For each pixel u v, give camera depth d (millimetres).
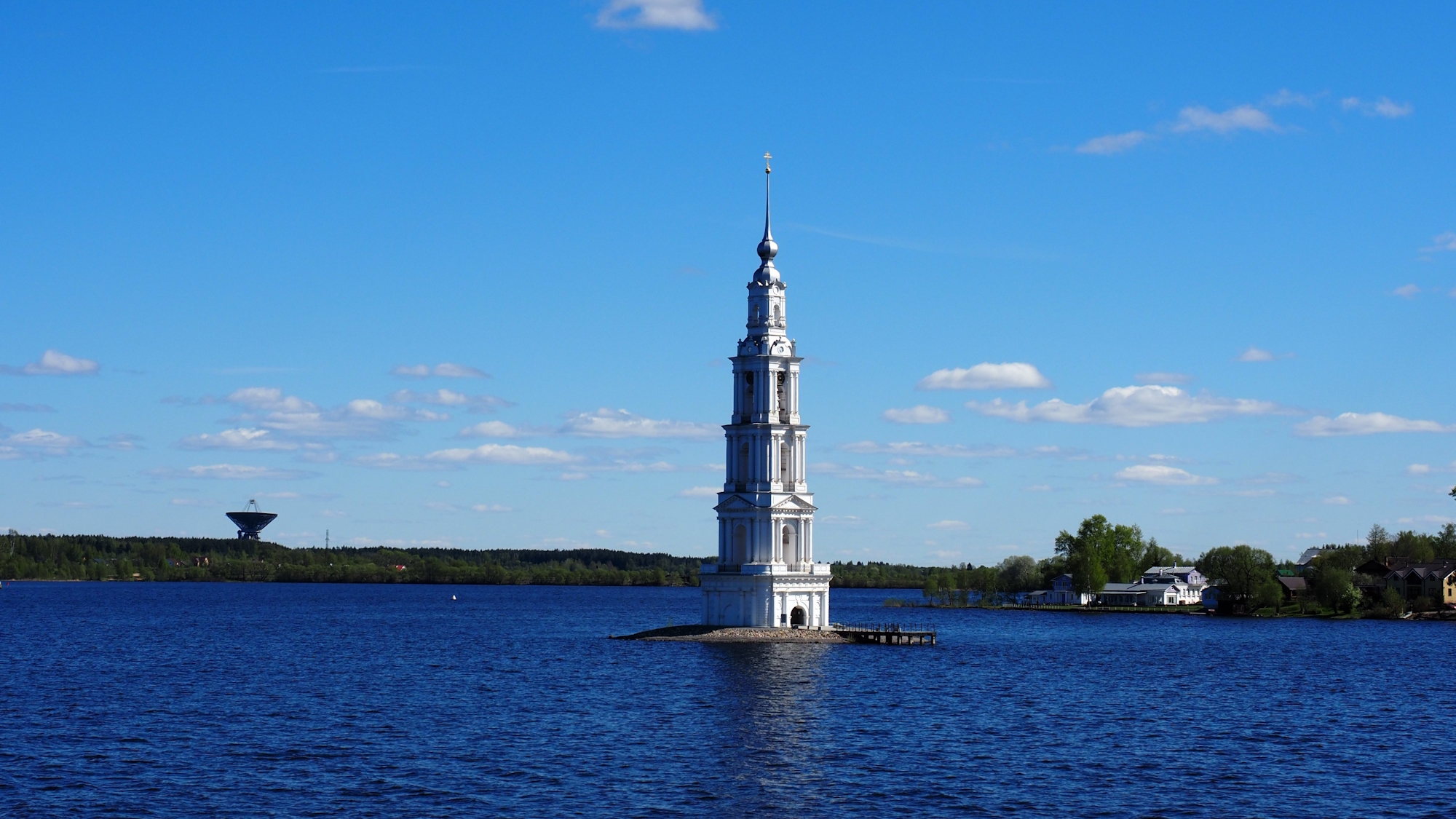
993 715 127625
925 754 106750
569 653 191875
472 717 124625
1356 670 174500
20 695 142875
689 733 115375
